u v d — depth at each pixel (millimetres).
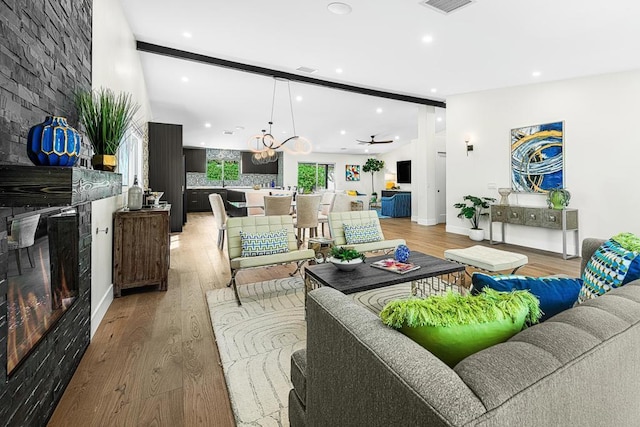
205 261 4445
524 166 5176
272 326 2406
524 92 5172
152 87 6004
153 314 2633
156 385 1715
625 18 3062
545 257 4551
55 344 1533
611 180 4293
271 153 7367
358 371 810
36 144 1238
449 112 6355
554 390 622
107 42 2705
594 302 905
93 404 1560
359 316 933
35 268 1364
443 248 5148
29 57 1301
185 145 10977
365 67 4809
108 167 1872
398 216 10102
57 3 1586
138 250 3051
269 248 3084
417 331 816
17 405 1188
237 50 4324
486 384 591
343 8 3193
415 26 3484
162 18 3527
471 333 802
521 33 3479
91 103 1915
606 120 4320
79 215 1869
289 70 5078
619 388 767
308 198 5062
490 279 1184
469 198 5766
